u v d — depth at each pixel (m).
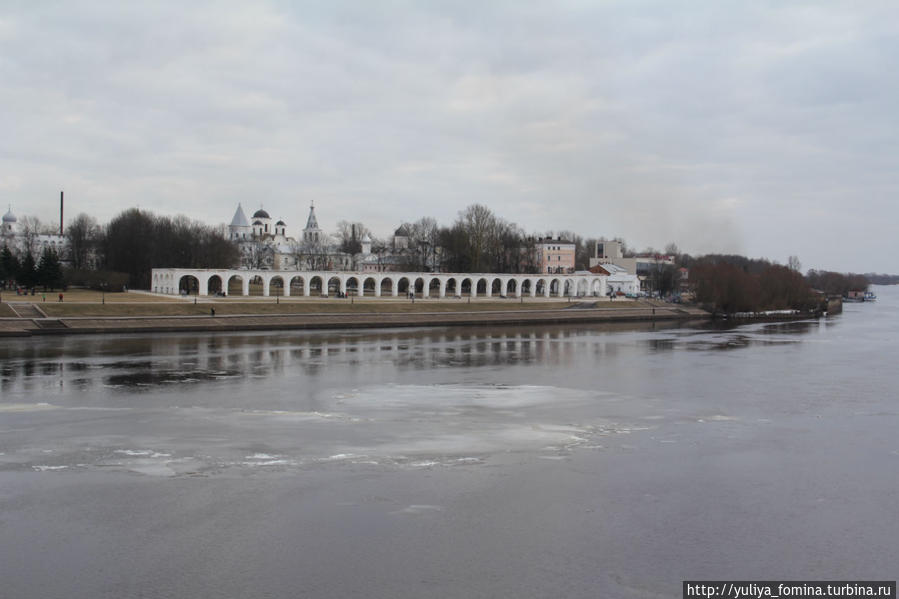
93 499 41.09
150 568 33.22
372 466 47.53
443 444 53.31
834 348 122.75
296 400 70.06
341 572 33.03
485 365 97.06
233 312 146.00
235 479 44.59
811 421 63.47
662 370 94.19
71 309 133.00
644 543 36.47
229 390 74.94
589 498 42.25
